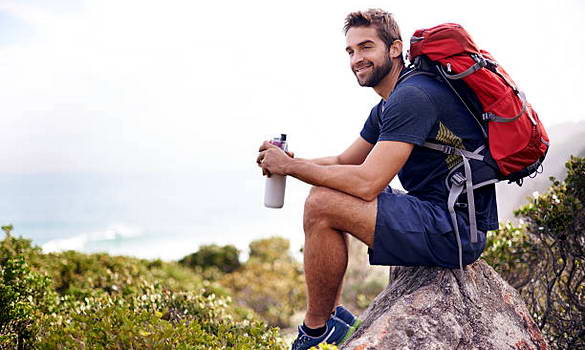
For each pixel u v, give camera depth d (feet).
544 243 13.64
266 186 10.28
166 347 8.54
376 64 10.05
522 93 9.42
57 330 9.98
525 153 9.07
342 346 9.11
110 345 8.57
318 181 9.25
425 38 9.39
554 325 13.29
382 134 9.23
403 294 9.69
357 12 10.18
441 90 9.26
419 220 9.06
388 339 8.57
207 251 52.80
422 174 9.64
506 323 9.45
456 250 9.26
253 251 55.06
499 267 14.48
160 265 32.07
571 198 13.15
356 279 33.01
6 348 11.56
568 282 13.26
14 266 13.33
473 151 9.30
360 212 8.96
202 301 15.19
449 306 9.16
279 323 36.91
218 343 9.82
